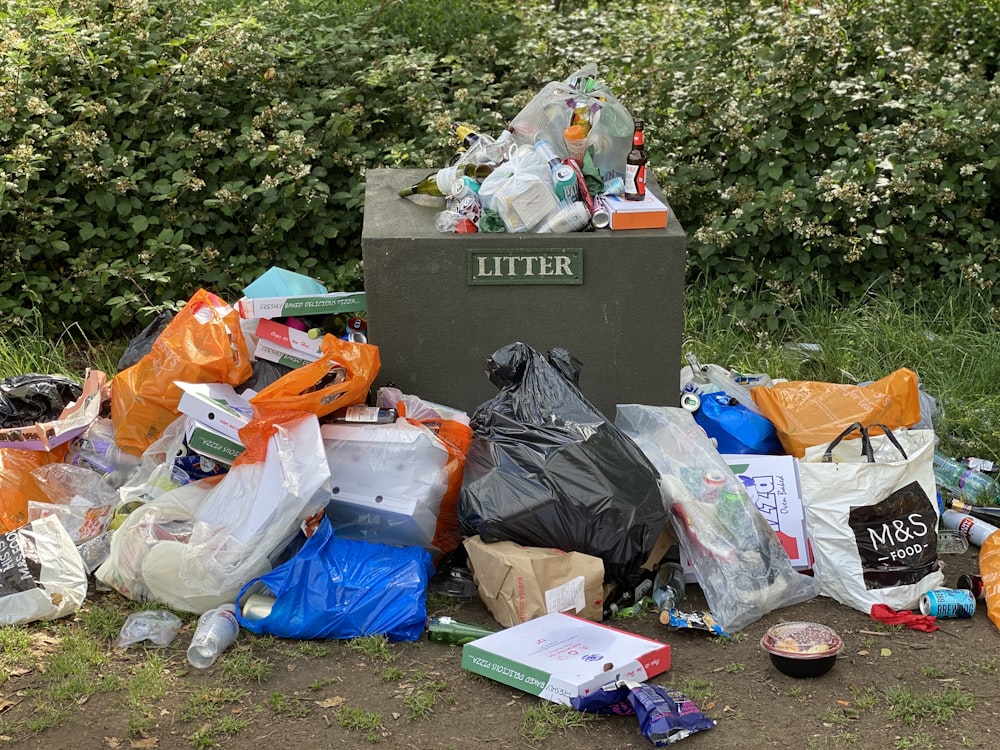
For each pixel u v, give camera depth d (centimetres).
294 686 367
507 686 368
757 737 341
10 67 644
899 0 780
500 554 403
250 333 486
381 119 725
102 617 404
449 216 485
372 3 818
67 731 344
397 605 395
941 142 645
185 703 358
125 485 473
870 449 432
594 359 488
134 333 657
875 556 418
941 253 675
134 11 691
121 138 680
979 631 404
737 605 407
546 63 757
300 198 668
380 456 436
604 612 416
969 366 595
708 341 626
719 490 431
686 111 688
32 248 627
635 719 351
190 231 657
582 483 409
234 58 691
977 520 468
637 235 472
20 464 467
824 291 661
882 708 356
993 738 340
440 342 484
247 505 418
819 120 680
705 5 769
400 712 354
